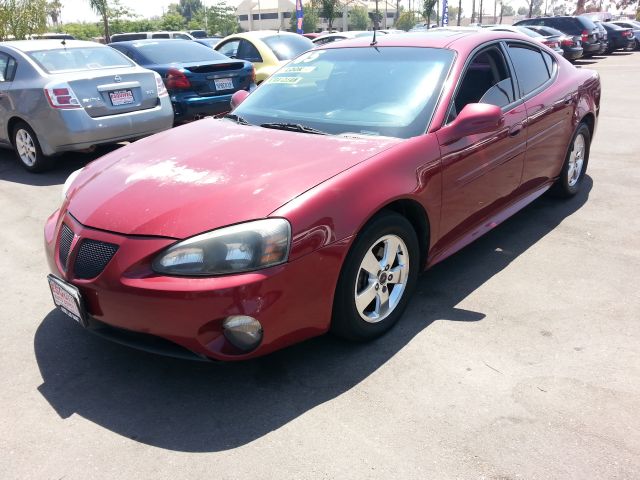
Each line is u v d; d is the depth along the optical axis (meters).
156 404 2.66
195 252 2.43
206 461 2.30
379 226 2.86
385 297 3.08
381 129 3.29
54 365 2.97
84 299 2.64
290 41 10.16
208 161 2.97
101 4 27.52
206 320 2.42
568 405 2.56
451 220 3.44
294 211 2.53
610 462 2.23
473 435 2.39
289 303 2.54
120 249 2.52
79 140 6.27
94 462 2.31
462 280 3.79
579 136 5.16
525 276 3.83
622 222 4.78
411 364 2.88
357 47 4.07
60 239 2.85
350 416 2.53
